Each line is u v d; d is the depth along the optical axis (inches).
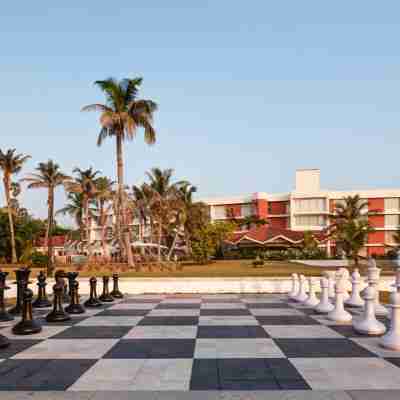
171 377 206.8
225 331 322.0
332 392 184.1
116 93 1175.0
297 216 2603.3
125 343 282.4
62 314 377.1
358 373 211.9
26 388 192.2
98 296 567.8
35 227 2110.0
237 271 1067.3
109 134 1203.2
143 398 178.4
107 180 2298.2
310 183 2637.8
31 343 284.4
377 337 297.3
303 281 519.8
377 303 417.7
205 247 1584.6
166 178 2005.4
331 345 272.8
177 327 340.8
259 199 2679.6
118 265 1197.1
